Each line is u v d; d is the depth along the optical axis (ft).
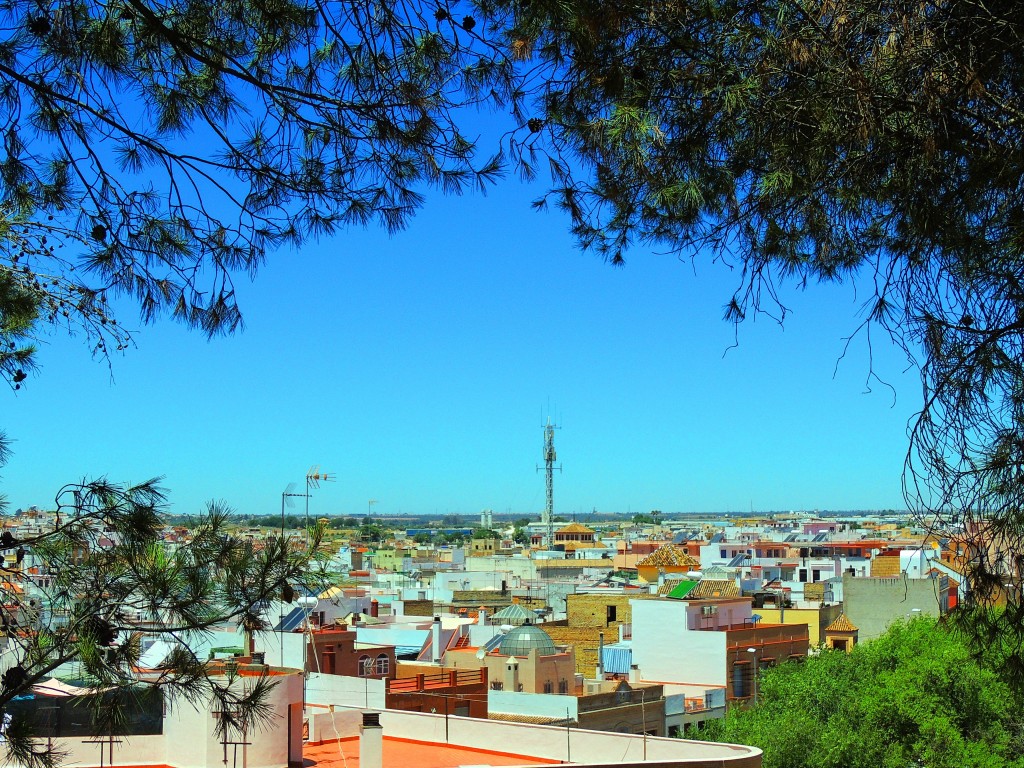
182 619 25.25
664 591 234.38
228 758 61.05
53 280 31.55
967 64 23.41
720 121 28.55
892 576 218.38
